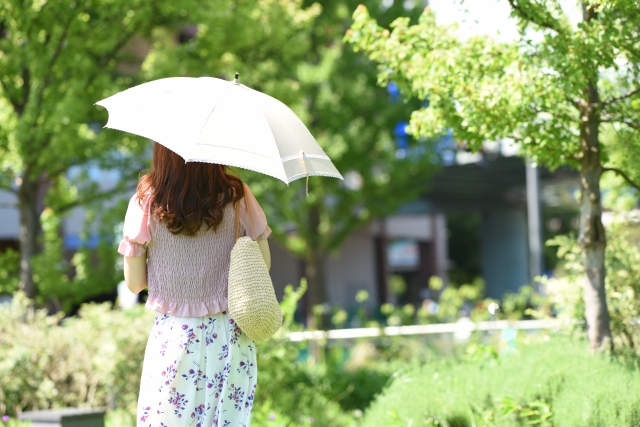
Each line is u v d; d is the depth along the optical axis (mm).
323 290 21469
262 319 3572
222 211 3713
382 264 38844
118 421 7293
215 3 10578
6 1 9117
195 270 3684
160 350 3662
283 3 13234
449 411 5109
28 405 7383
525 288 11586
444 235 53625
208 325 3684
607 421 4328
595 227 5293
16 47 9500
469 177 26609
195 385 3637
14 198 20234
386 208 21562
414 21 19703
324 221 21516
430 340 10672
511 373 5270
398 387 5891
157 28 10844
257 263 3639
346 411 8836
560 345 5562
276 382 7969
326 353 10711
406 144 21328
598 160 5316
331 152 19750
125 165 11258
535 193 15883
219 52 11172
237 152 3492
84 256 11070
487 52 5117
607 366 4871
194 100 3645
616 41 4824
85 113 9328
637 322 5922
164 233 3678
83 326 7852
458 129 5535
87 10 9875
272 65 13148
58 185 11336
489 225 34219
